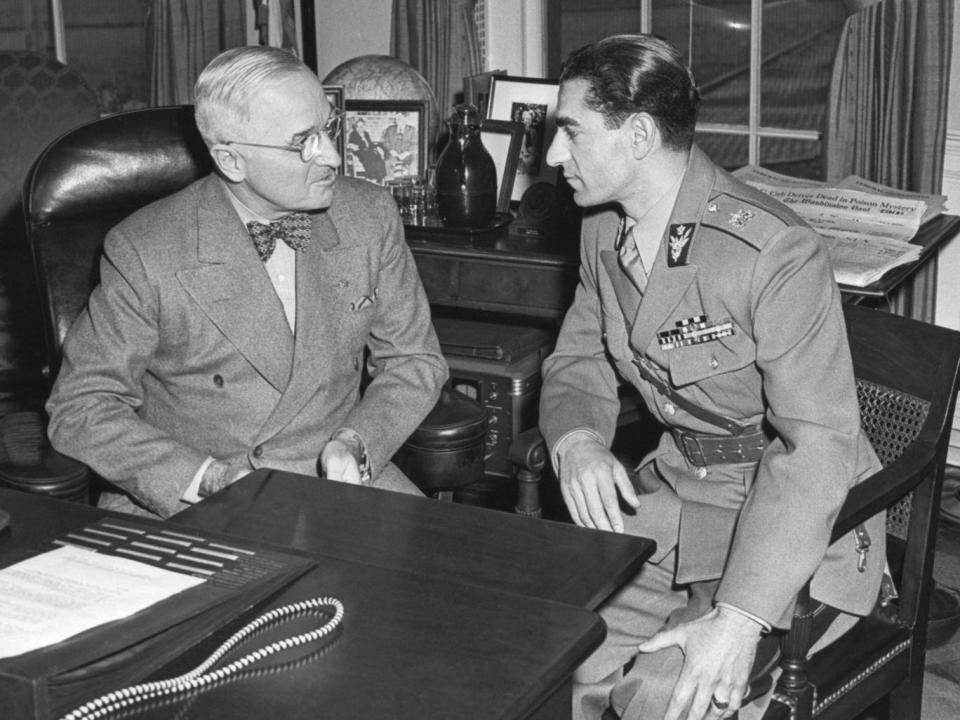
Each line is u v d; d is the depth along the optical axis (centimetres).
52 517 159
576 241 281
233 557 140
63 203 230
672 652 179
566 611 133
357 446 217
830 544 176
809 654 189
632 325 196
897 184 320
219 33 403
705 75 368
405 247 234
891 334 202
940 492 196
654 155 183
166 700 115
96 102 330
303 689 118
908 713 204
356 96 325
